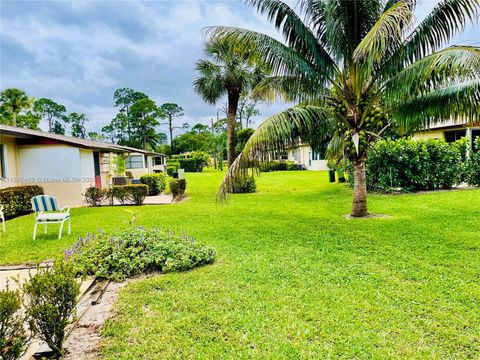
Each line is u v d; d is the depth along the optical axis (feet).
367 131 24.31
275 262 15.10
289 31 23.09
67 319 8.70
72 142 40.09
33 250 18.54
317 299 11.10
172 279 13.28
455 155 36.35
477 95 19.63
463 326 9.21
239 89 48.91
